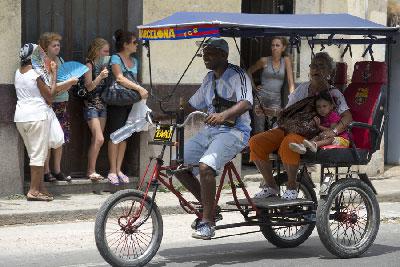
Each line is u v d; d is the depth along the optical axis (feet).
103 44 39.40
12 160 37.76
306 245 31.68
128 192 26.12
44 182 38.81
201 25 26.13
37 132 36.81
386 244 31.91
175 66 42.29
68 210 35.45
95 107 39.47
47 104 37.01
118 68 39.34
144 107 40.27
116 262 25.90
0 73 37.19
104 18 41.32
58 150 38.83
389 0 50.24
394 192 43.32
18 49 37.60
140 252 27.09
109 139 40.55
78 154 40.75
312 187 30.83
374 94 29.96
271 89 44.60
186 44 42.52
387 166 52.06
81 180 39.81
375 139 29.94
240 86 27.27
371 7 47.96
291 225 28.91
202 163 26.68
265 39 48.08
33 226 34.27
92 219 36.04
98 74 39.58
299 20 28.96
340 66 31.48
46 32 38.19
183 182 27.89
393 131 52.44
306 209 29.71
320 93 29.35
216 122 26.55
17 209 35.22
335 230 31.27
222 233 33.60
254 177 44.73
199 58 42.91
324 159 28.63
